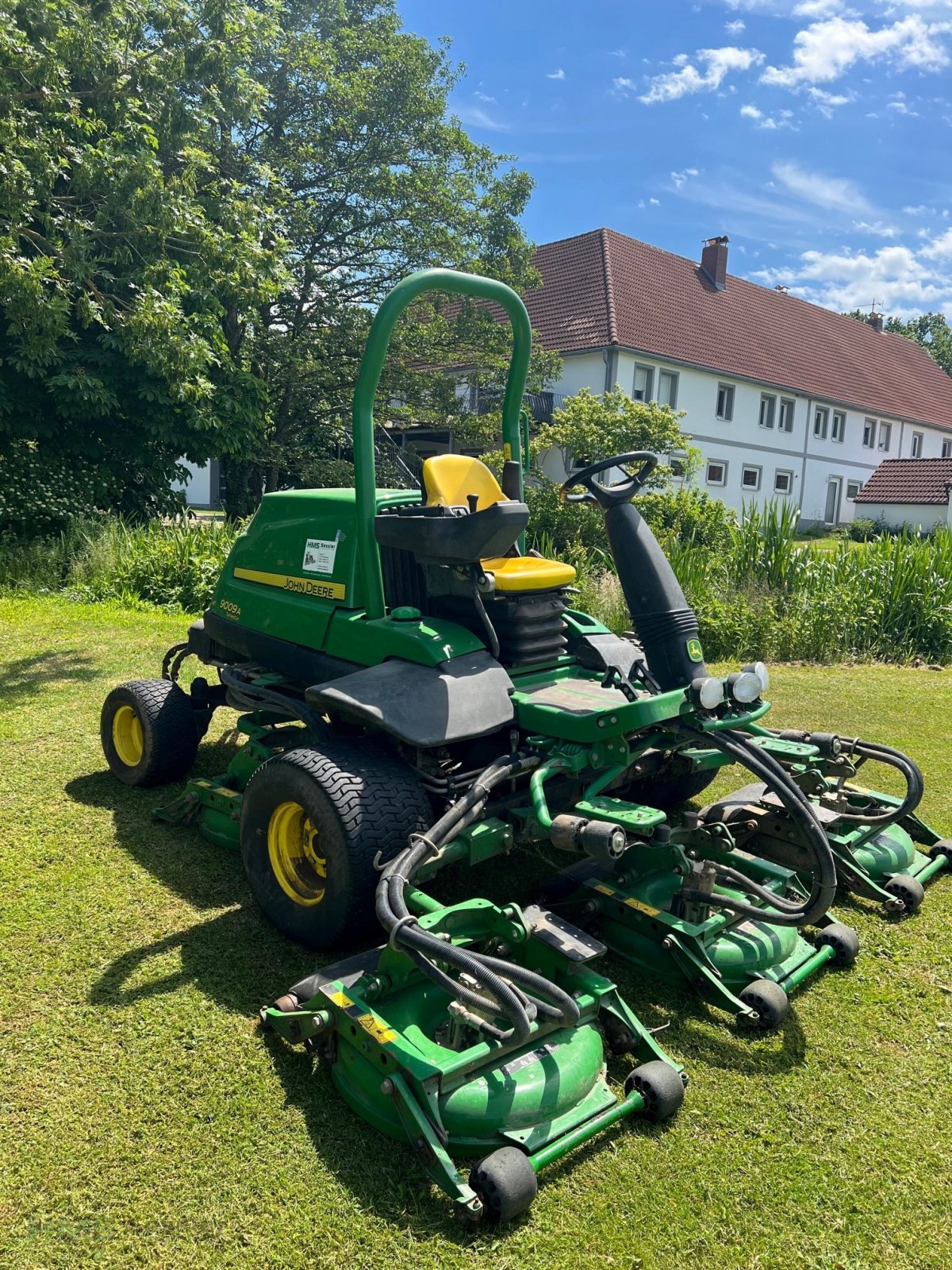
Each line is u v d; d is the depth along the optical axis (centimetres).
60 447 1208
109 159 1086
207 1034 279
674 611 346
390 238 1711
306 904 319
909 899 378
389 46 1631
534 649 367
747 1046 288
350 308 1748
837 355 3519
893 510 3231
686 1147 244
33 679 670
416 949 239
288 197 1564
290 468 1883
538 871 400
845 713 695
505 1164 214
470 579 351
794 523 1012
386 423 1848
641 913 318
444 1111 231
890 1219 224
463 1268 206
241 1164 232
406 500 390
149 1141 238
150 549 1035
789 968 320
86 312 1042
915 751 598
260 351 1683
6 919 342
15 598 959
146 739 454
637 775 369
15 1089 254
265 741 412
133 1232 212
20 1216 216
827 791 402
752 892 311
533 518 1278
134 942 330
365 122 1647
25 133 1044
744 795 418
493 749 357
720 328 2942
